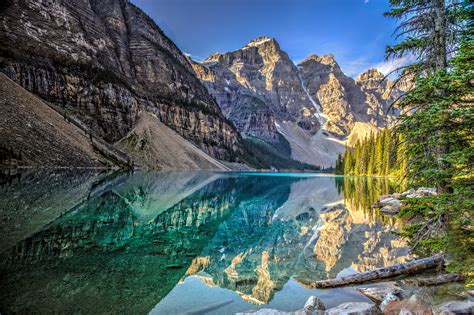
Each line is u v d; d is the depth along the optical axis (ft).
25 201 74.69
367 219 84.94
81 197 90.84
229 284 34.47
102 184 132.05
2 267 33.81
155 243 50.52
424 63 41.06
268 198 142.31
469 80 31.04
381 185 210.59
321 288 33.83
